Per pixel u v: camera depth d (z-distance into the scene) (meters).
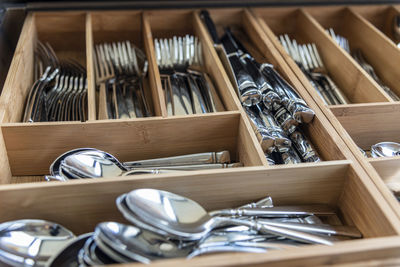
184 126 1.06
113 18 1.48
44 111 1.14
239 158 1.10
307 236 0.82
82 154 0.97
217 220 0.80
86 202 0.84
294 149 1.07
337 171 0.90
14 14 1.42
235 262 0.64
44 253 0.78
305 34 1.54
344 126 1.11
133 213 0.76
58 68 1.32
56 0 1.44
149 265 0.63
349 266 0.69
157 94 1.14
